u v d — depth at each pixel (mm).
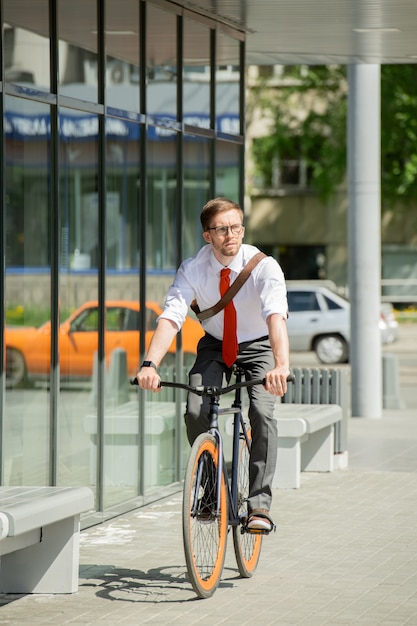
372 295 25047
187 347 16438
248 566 10828
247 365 10414
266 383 9617
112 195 14328
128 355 14820
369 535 12867
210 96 17219
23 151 12398
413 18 16766
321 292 41719
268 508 10289
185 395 16375
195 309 10406
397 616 9438
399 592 10266
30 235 12578
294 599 10016
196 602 9906
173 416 16031
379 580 10734
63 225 13188
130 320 14844
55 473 13008
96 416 13938
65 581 10188
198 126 16797
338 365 40969
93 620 9336
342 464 18125
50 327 12945
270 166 62625
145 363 9820
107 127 14117
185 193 16453
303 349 41781
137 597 10086
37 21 12602
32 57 12531
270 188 70875
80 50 13461
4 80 11984
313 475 17391
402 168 57469
